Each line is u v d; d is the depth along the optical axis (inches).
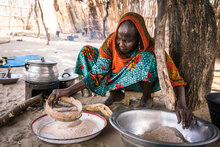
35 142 64.3
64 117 62.3
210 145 65.6
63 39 489.7
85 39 466.3
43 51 302.0
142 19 72.4
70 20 486.3
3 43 361.1
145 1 268.2
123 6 309.6
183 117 60.6
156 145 45.5
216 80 158.7
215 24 88.7
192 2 82.7
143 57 74.5
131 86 89.9
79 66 99.7
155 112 66.1
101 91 85.9
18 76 137.8
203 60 87.3
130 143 50.4
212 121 74.9
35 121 71.1
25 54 264.8
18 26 592.1
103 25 415.2
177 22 86.7
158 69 69.8
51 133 67.7
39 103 92.0
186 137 60.3
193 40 84.7
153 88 86.5
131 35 69.3
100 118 76.2
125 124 61.9
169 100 71.9
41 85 88.1
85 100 105.1
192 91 88.2
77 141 62.0
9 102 97.2
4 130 71.8
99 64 82.7
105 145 64.1
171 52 91.2
